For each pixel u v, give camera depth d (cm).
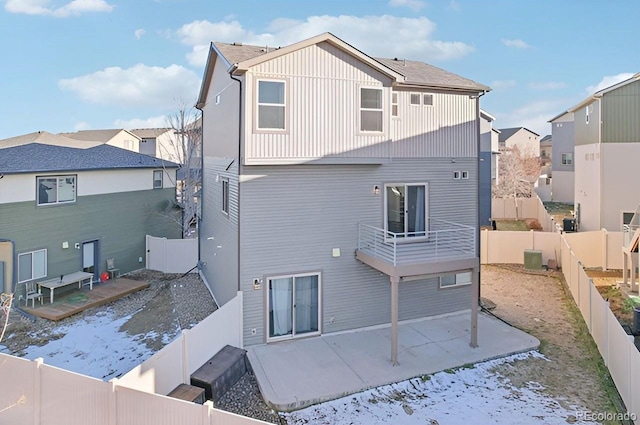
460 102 1476
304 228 1251
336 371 1045
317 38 1181
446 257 1195
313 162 1209
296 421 855
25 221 1653
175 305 1617
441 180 1449
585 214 2602
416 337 1265
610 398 930
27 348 1249
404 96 1391
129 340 1298
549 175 5178
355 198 1309
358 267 1320
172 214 2494
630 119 2228
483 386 995
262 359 1114
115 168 2042
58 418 765
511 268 2119
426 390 979
